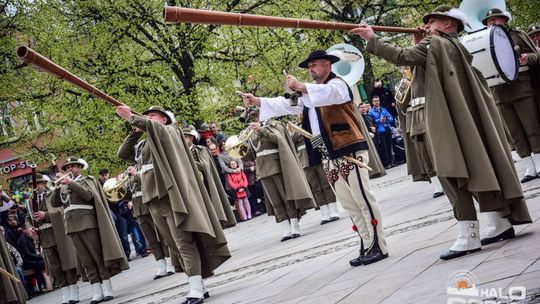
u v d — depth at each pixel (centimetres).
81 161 1167
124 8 2086
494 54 712
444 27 623
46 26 2108
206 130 1939
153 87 2122
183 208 744
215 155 1953
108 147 2100
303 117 698
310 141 697
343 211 1401
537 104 974
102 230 1108
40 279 1622
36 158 2147
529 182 965
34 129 2184
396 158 2219
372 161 845
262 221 1770
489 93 624
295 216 1178
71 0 2117
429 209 950
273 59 2281
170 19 532
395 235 787
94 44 2088
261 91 2586
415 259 618
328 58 674
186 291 902
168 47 2119
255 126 1102
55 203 1127
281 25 572
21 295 997
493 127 596
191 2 2122
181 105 2116
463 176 572
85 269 1116
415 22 2481
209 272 787
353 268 665
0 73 2069
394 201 1188
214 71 2228
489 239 613
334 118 673
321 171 1256
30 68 2119
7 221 1631
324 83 678
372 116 2114
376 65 2706
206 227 753
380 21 2502
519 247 559
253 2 2281
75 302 1235
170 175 754
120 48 2130
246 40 2270
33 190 1212
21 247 1602
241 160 1972
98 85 2078
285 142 1209
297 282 682
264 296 659
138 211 1205
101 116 2055
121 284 1283
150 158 795
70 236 1109
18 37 2167
